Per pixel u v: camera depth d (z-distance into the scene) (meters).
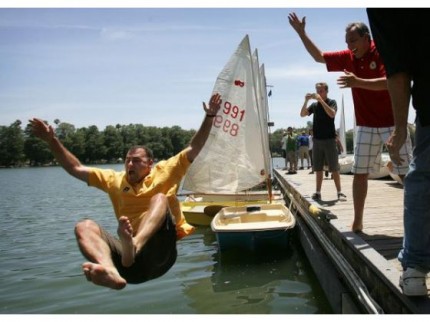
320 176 9.02
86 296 7.14
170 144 95.88
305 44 5.40
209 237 11.26
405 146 4.86
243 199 13.36
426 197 3.15
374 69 5.15
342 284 5.68
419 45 3.11
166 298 6.92
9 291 7.54
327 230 7.07
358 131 5.35
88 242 3.21
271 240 8.88
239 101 12.22
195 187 12.55
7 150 102.50
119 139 101.56
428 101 3.07
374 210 7.52
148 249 3.55
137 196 3.99
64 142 100.44
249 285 7.41
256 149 12.37
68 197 25.39
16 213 18.30
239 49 12.09
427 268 3.31
